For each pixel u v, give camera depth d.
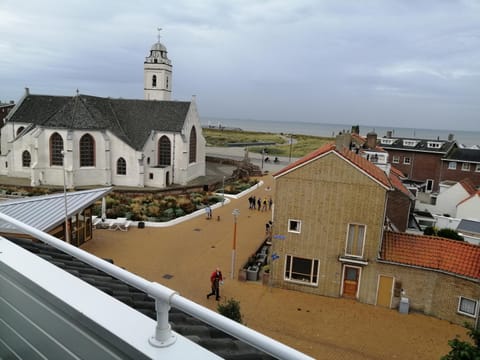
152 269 26.20
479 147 66.25
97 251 28.84
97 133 52.12
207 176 64.94
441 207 44.31
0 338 4.04
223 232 35.16
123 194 47.66
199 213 41.03
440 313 21.02
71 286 3.37
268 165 88.06
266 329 19.27
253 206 44.72
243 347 3.83
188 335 3.85
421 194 49.91
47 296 3.31
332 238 22.48
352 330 19.53
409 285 21.47
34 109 60.44
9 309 3.87
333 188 21.91
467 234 30.91
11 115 60.25
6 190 48.38
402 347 18.19
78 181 51.81
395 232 23.38
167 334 2.59
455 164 57.09
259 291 23.56
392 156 61.50
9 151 54.72
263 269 25.55
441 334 19.45
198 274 25.73
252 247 31.38
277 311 21.16
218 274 22.17
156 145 55.97
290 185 22.69
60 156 51.22
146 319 2.87
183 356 2.42
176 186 54.38
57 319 3.21
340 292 22.92
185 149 55.56
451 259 21.12
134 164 52.72
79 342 2.99
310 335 18.89
